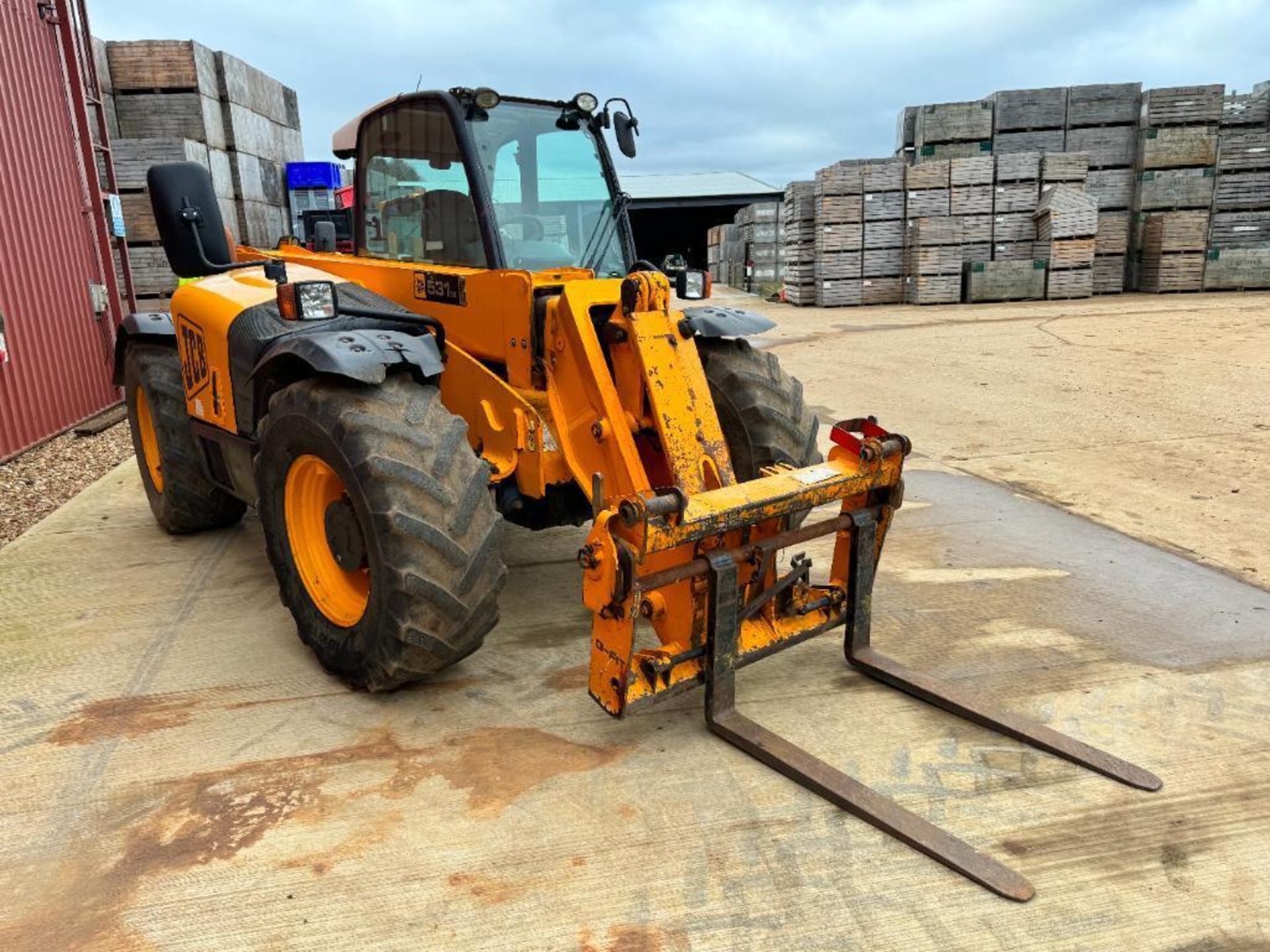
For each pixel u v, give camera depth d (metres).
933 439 6.60
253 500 3.67
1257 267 17.78
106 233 8.01
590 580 2.44
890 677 3.03
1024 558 4.23
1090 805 2.43
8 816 2.37
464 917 2.02
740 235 27.70
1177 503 5.00
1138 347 10.72
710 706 2.71
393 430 2.71
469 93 3.31
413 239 3.72
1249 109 17.84
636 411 2.96
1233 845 2.27
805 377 9.36
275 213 13.82
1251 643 3.36
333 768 2.58
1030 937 1.97
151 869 2.18
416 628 2.68
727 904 2.06
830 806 2.41
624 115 3.73
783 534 2.80
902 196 17.98
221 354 3.63
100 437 7.10
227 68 11.80
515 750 2.66
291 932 1.98
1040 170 17.45
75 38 7.85
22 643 3.38
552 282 3.26
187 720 2.83
